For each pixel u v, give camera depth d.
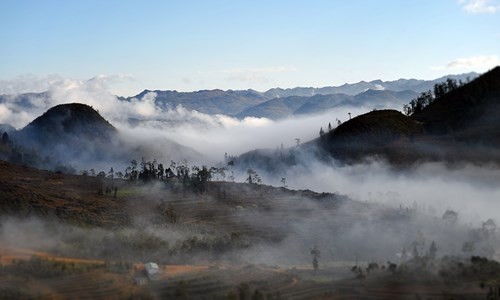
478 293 154.88
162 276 166.25
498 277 167.50
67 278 156.88
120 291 151.88
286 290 160.00
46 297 144.38
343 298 156.88
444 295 155.38
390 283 165.88
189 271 173.62
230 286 160.00
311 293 158.38
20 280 150.88
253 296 149.88
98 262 173.62
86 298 146.75
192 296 151.75
